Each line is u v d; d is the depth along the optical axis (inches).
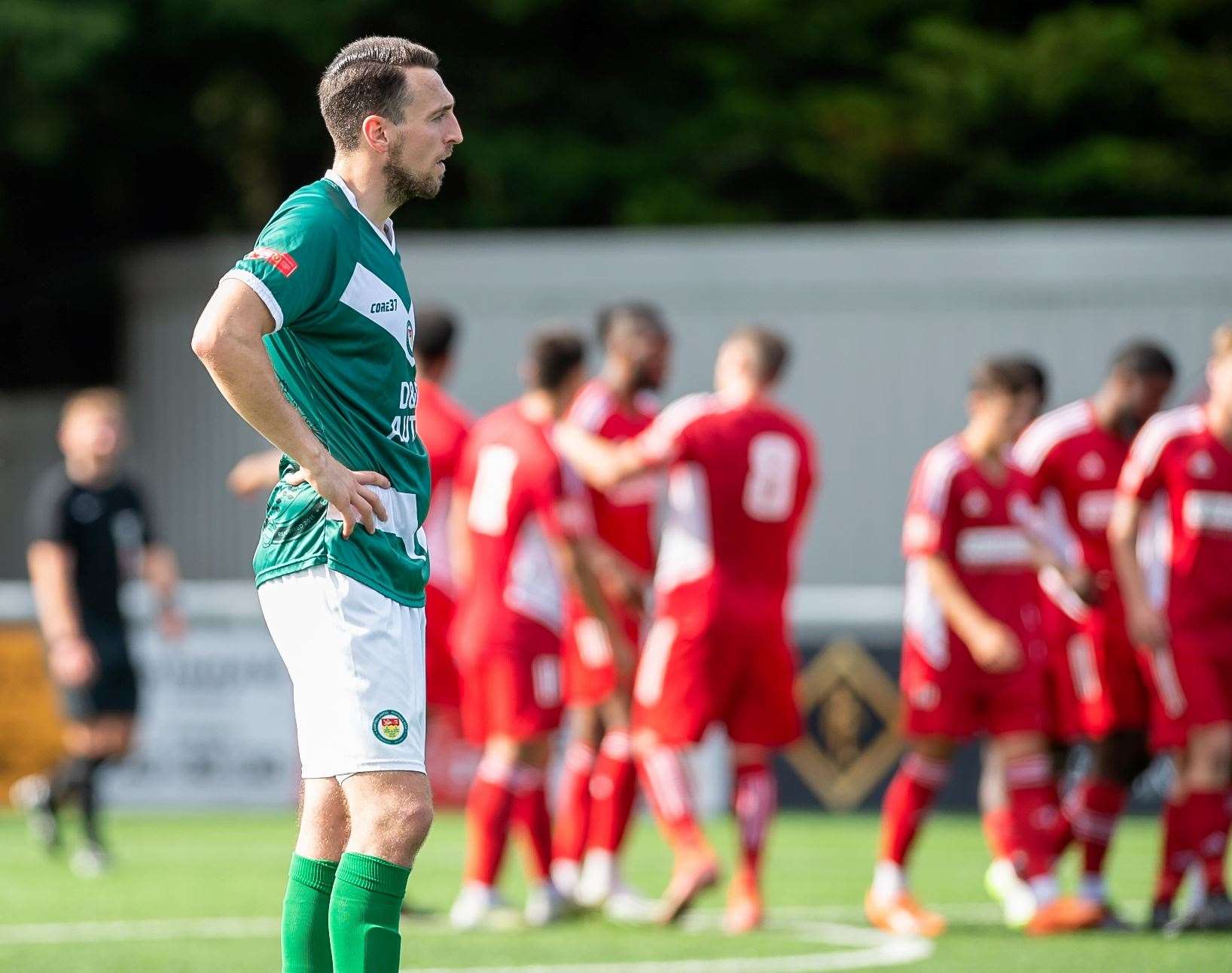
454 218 3041.3
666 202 2982.3
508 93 3120.1
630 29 3193.9
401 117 620.4
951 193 3065.9
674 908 1076.5
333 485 585.6
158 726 1861.5
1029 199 3048.7
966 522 1110.4
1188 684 1084.5
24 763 1878.7
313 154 3161.9
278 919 1127.6
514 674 1104.8
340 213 609.3
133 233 3257.9
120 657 1455.5
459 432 1145.4
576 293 2165.4
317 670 601.6
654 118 3139.8
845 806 1792.6
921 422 2108.8
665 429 1104.8
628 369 1196.5
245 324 577.0
